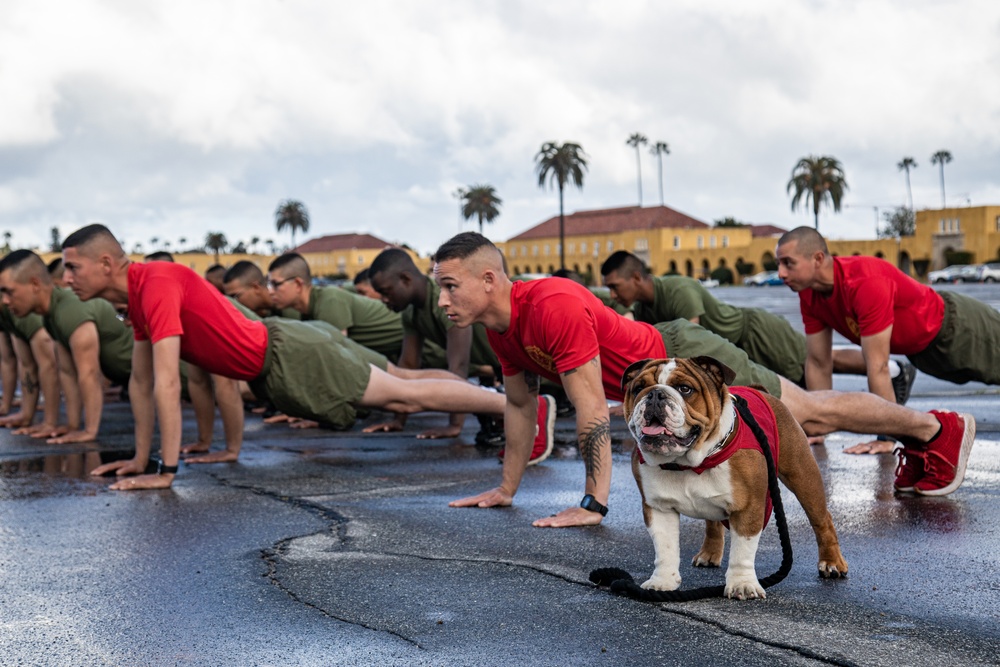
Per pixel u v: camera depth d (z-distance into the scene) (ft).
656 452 11.91
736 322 31.73
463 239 17.58
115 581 14.49
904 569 14.19
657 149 465.47
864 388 40.32
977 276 235.81
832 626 11.71
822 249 23.76
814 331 25.16
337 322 34.04
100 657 11.36
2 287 28.19
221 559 15.69
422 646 11.44
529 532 17.15
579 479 22.40
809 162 322.14
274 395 24.70
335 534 17.33
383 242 456.45
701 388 12.07
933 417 19.16
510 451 19.58
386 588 13.87
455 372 29.09
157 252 37.19
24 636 12.14
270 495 20.98
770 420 13.30
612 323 18.39
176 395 22.09
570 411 34.32
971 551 15.12
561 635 11.68
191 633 12.11
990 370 25.59
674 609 12.50
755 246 315.58
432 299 29.12
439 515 18.75
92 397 29.73
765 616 12.12
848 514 17.80
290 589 13.92
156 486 21.81
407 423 34.27
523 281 18.06
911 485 19.56
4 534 17.62
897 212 397.39
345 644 11.58
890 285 23.68
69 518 18.89
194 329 23.16
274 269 33.01
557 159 326.44
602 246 378.53
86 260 22.13
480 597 13.33
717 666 10.55
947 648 10.94
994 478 20.88
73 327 29.17
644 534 16.87
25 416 34.01
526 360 18.33
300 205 477.77
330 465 24.93
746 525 12.66
